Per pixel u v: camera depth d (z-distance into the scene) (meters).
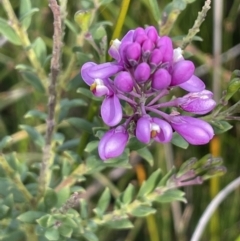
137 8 0.23
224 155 0.23
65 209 0.15
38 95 0.23
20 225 0.17
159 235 0.24
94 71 0.13
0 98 0.24
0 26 0.17
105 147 0.14
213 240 0.23
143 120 0.13
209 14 0.23
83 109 0.25
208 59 0.23
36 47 0.18
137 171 0.23
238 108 0.15
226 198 0.23
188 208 0.24
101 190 0.24
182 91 0.23
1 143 0.16
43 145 0.18
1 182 0.17
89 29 0.17
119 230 0.25
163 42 0.14
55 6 0.15
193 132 0.14
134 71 0.14
